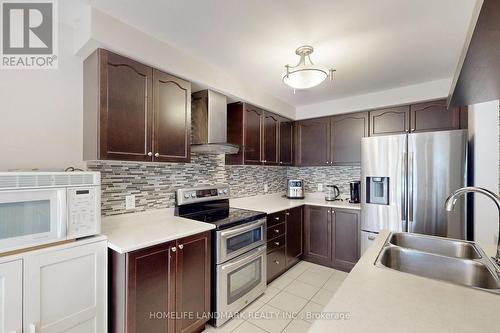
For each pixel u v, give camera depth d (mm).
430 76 2578
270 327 1987
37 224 1280
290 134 3734
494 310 773
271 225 2736
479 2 635
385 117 3086
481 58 914
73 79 1785
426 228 2410
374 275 1041
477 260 1194
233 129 2893
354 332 669
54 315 1314
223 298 2016
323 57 2156
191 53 2100
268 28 1734
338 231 3123
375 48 2002
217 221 2148
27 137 1608
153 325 1583
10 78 1556
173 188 2420
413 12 1547
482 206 2168
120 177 2029
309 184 4051
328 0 1441
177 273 1726
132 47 1715
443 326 695
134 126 1776
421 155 2445
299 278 2863
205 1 1459
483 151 2168
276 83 2805
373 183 2771
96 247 1482
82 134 1826
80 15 1636
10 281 1177
